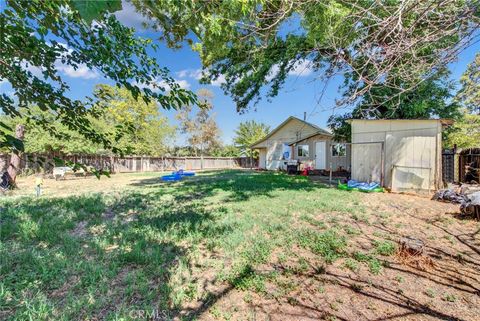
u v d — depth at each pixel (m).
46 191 9.23
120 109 18.61
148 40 1.73
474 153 9.05
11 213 5.34
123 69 1.60
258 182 10.96
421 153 8.12
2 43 1.35
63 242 3.70
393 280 2.71
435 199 6.77
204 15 1.52
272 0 2.24
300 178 12.54
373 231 4.22
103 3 0.63
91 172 1.42
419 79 2.47
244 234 4.03
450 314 2.17
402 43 1.98
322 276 2.79
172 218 5.00
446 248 3.51
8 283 2.55
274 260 3.15
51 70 1.62
